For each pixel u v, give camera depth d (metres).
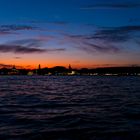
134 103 33.12
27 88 77.69
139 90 64.81
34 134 14.86
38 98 41.75
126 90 65.06
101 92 57.66
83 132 15.43
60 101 36.53
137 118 20.48
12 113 23.48
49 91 62.88
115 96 45.56
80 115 22.23
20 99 39.41
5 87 83.31
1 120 19.48
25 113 23.53
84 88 77.69
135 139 14.00
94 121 19.08
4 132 15.27
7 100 37.47
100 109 26.73
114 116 21.59
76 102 34.97
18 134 14.80
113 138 14.20
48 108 27.77
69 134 14.96
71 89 72.62
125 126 17.14
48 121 19.06
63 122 18.67
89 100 38.09
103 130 15.91
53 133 15.14
